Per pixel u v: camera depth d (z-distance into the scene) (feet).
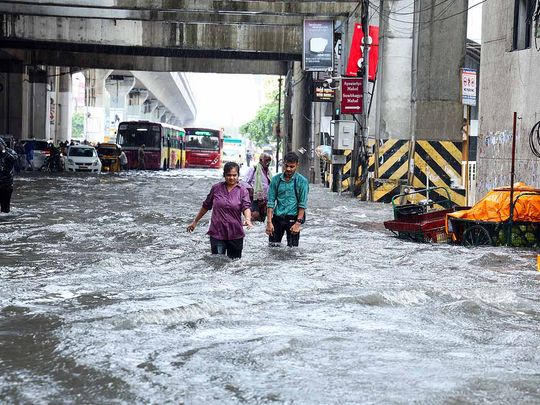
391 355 22.54
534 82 68.64
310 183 171.32
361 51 117.50
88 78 342.44
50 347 22.74
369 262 45.70
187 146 263.49
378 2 118.01
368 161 108.37
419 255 49.60
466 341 25.05
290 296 32.40
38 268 39.75
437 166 98.68
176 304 28.81
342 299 31.40
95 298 30.91
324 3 133.28
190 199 98.32
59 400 17.92
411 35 104.99
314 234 61.87
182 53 178.29
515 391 19.01
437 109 98.84
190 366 20.86
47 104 243.60
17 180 139.23
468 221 55.93
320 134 168.45
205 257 43.65
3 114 217.15
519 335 25.96
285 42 155.12
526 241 54.75
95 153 188.75
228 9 131.44
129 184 133.28
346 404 17.69
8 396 18.15
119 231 58.90
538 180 67.00
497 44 76.38
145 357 21.77
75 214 73.41
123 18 141.90
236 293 32.71
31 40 152.35
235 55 182.80
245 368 20.72
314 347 23.29
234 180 43.68
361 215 83.10
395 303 31.65
